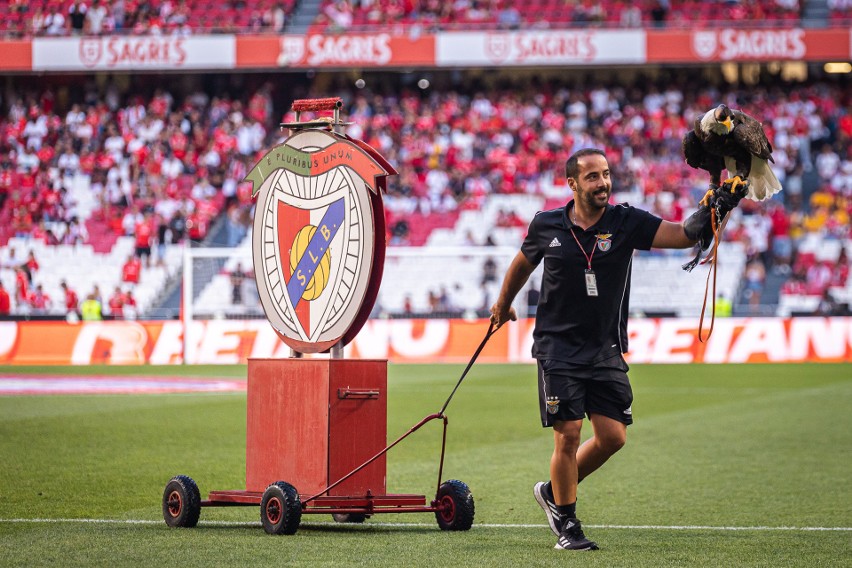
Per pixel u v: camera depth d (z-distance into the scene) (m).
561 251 10.52
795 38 52.47
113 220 53.47
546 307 10.76
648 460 18.67
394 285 50.31
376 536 11.37
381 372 11.97
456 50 53.34
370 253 11.49
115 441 20.59
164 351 42.38
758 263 50.34
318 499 11.45
